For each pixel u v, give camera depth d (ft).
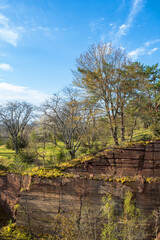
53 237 28.66
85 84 52.90
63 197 31.04
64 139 55.88
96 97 52.49
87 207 29.89
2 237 28.14
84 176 31.63
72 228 28.32
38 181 31.99
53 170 33.50
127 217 28.58
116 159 31.94
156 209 28.35
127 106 51.60
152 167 30.25
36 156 49.96
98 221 29.09
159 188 28.81
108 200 29.22
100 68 51.62
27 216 30.35
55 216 30.27
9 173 36.81
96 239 28.22
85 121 56.03
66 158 53.16
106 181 30.58
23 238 28.50
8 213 34.17
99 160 32.60
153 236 27.43
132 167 31.12
